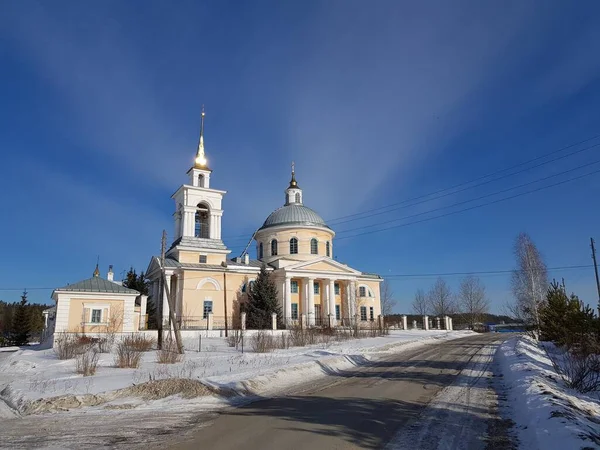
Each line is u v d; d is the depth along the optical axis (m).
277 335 36.06
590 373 14.02
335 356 22.41
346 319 53.59
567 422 7.57
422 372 17.22
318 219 59.38
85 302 36.62
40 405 11.44
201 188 50.12
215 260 49.34
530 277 47.50
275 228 57.25
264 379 14.80
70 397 11.84
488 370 17.44
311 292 53.31
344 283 57.88
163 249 31.08
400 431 8.48
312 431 8.55
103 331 36.47
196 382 13.16
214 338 37.03
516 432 8.31
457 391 12.80
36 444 8.22
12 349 46.75
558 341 26.22
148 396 12.34
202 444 7.94
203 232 50.97
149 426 9.41
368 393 12.77
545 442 7.15
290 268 51.91
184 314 45.66
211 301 47.69
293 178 63.00
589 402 10.97
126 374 16.66
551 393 10.24
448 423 9.06
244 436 8.35
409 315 90.69
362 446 7.56
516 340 32.09
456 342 35.81
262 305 47.31
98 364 20.33
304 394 12.90
